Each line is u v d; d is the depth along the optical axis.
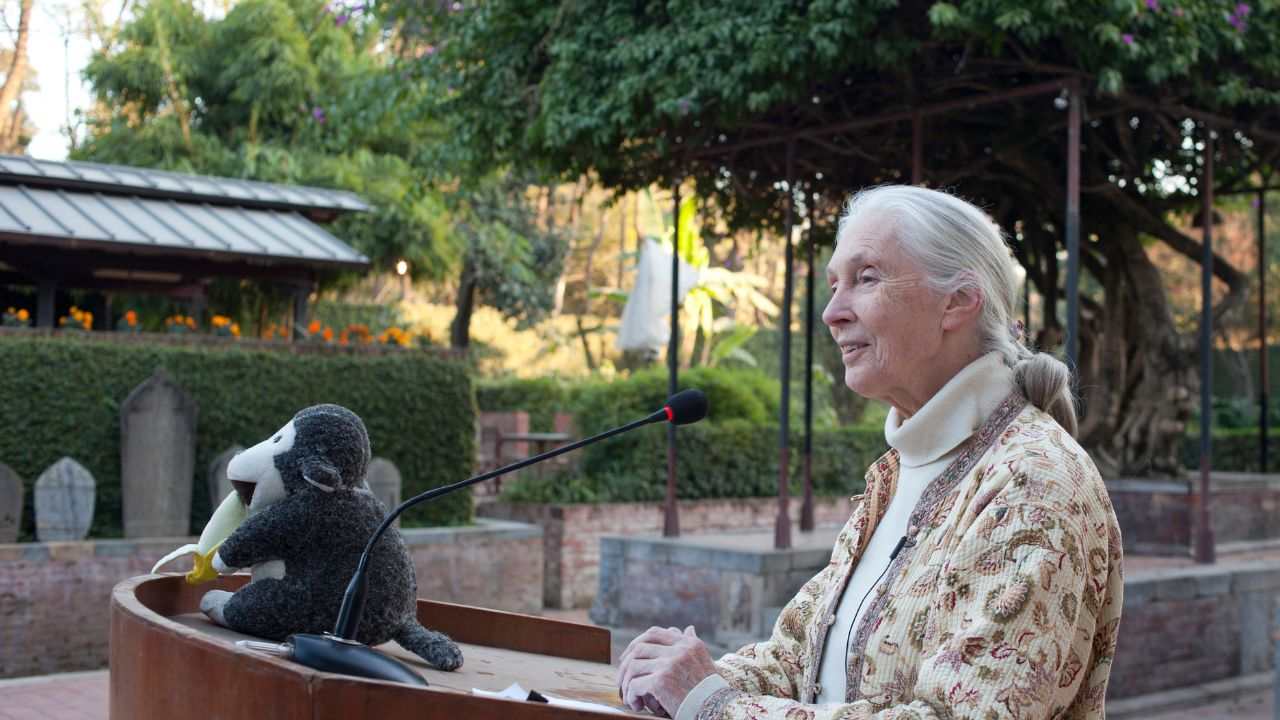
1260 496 8.95
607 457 12.05
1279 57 7.45
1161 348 9.86
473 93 9.00
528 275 18.89
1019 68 7.44
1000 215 10.47
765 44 7.09
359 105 9.86
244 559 2.40
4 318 9.59
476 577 10.07
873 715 1.47
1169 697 6.93
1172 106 7.85
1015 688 1.40
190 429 9.00
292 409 9.56
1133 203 9.83
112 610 1.85
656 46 7.54
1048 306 10.69
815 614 1.98
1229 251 17.64
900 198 1.77
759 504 12.52
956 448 1.68
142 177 11.05
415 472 10.19
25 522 8.50
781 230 10.98
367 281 19.00
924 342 1.73
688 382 12.56
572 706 1.39
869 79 8.28
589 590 11.30
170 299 14.04
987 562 1.48
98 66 17.17
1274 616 7.66
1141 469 9.84
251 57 17.00
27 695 7.24
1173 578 7.11
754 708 1.56
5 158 10.52
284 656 1.68
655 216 28.47
